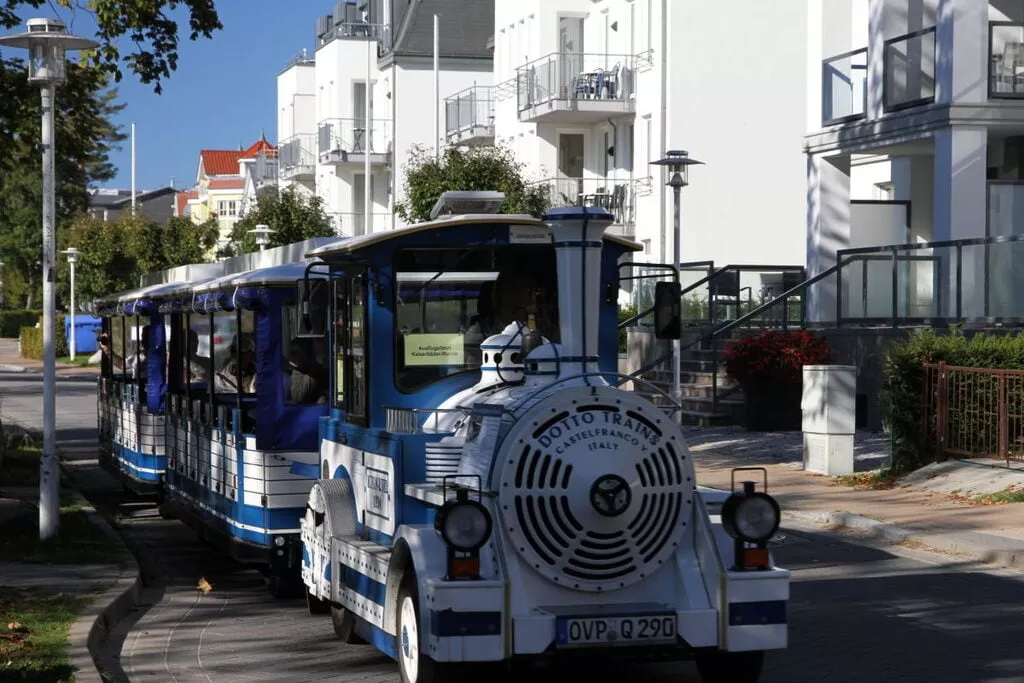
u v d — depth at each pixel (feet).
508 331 28.19
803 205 119.96
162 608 39.60
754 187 119.24
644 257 122.83
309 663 31.91
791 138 119.44
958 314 74.08
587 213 26.27
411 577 25.68
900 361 59.98
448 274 30.50
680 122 118.11
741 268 94.32
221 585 43.83
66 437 99.25
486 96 166.81
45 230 47.14
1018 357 58.03
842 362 80.48
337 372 33.50
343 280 32.50
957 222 79.97
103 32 65.16
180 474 52.16
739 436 78.13
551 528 24.58
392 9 184.44
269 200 129.08
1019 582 39.91
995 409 56.54
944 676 29.01
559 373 26.30
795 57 119.14
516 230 30.42
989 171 87.45
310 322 32.83
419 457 27.91
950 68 79.46
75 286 201.77
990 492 53.36
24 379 173.06
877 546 46.42
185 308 51.37
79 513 53.88
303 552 36.27
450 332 30.53
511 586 24.16
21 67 68.39
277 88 234.38
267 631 35.88
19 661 29.45
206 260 183.42
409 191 100.12
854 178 108.47
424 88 180.34
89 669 29.12
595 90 126.21
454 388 30.35
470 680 24.58
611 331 31.24
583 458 24.68
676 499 25.25
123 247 194.80
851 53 89.51
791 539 48.08
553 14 133.69
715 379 84.38
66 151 73.31
